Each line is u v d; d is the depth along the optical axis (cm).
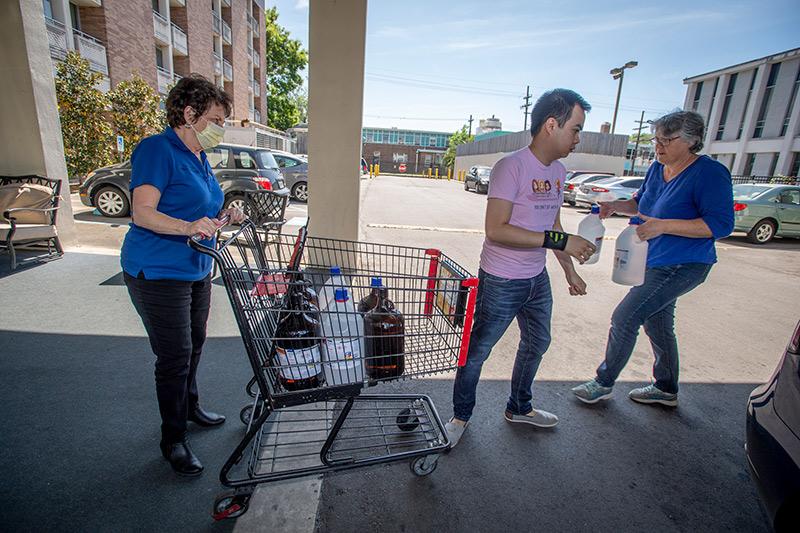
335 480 215
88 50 1442
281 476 192
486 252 228
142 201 172
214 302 434
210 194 203
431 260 234
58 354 312
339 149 494
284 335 188
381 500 205
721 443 264
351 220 511
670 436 268
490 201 209
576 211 1602
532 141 211
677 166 259
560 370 350
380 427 234
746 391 330
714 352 400
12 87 502
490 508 204
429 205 1470
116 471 209
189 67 2184
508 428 267
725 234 240
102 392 271
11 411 247
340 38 468
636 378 342
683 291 258
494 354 371
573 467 236
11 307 385
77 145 969
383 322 207
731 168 3053
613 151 2570
